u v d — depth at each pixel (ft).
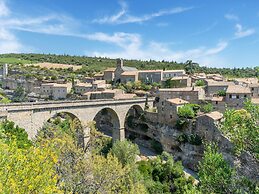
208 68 653.30
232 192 45.24
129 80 425.28
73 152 81.46
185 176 194.70
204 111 255.50
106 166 84.02
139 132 282.56
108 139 236.22
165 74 423.23
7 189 31.94
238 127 50.21
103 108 224.12
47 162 39.24
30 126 160.97
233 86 281.95
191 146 224.53
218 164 48.85
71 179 73.10
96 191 76.69
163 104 263.70
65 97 431.84
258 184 43.83
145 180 162.61
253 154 46.91
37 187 35.04
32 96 460.14
